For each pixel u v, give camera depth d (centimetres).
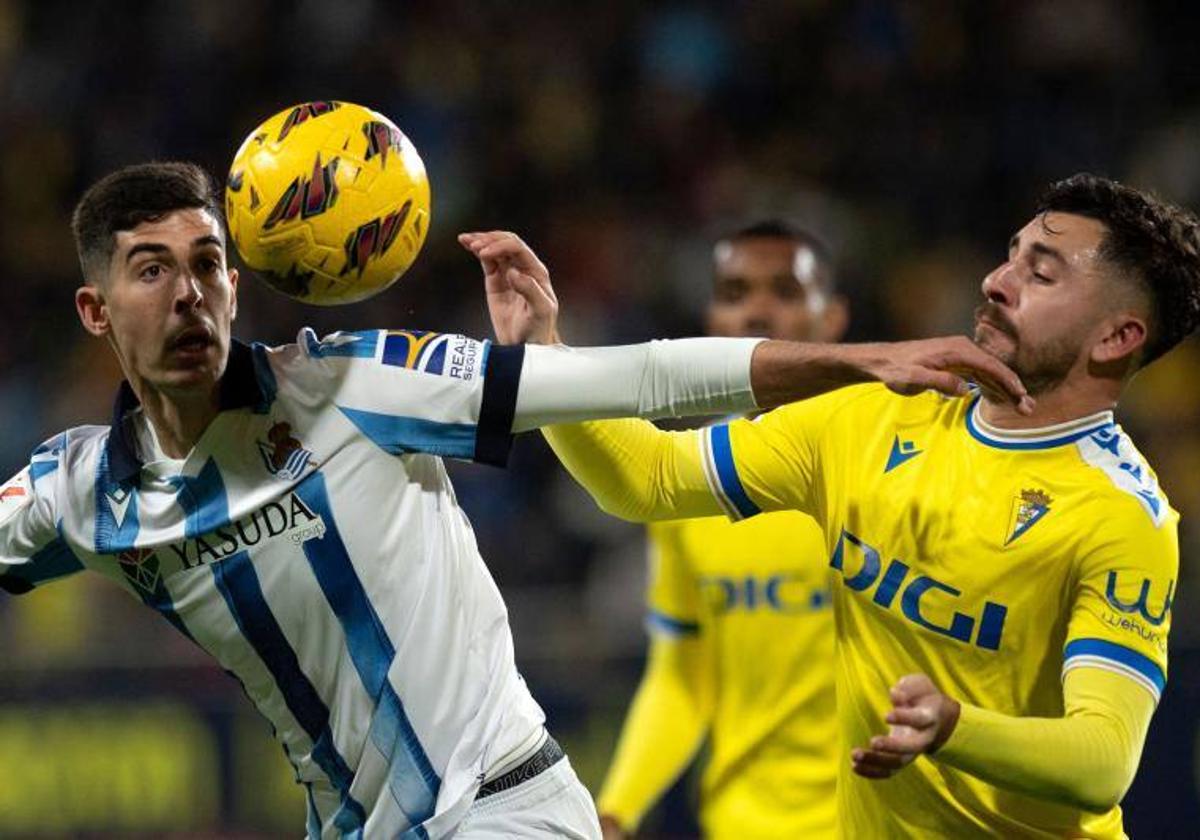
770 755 1892
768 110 4844
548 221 4591
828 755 1875
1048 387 1311
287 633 1325
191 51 4862
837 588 1372
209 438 1292
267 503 1295
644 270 4491
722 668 1925
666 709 1959
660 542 1964
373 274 1266
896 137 4747
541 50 4909
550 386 1261
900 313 4391
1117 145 4641
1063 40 4791
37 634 3344
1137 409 4000
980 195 4644
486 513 3691
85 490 1342
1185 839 2788
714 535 1911
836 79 4850
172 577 1337
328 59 4831
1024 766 1136
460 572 1343
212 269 1258
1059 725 1158
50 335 4475
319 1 4903
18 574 1398
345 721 1338
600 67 4916
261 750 3095
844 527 1348
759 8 4950
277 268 1252
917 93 4831
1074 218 1309
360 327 4250
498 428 1274
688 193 4659
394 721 1320
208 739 3098
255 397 1288
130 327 1248
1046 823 1311
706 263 4388
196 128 4781
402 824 1338
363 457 1292
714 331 2078
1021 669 1288
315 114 1253
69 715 3117
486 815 1352
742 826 1900
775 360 1227
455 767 1330
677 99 4812
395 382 1280
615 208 4634
